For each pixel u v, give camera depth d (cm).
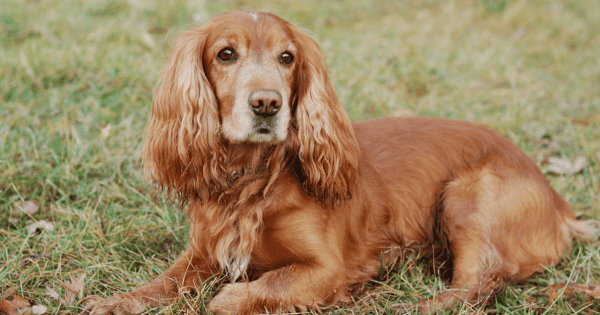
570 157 417
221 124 255
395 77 550
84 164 365
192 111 255
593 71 604
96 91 457
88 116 423
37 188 343
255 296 244
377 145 300
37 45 529
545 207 299
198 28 264
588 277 286
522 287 289
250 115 238
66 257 286
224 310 244
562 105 516
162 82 267
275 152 257
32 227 306
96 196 346
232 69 248
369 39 646
